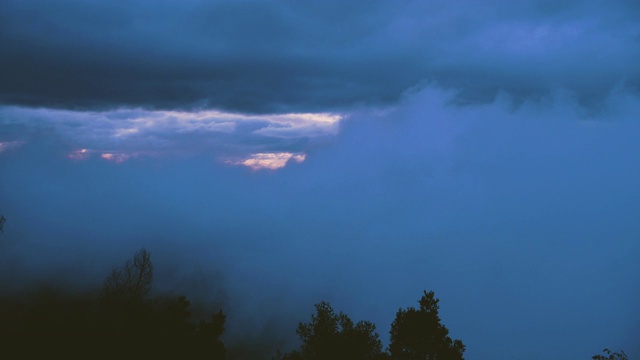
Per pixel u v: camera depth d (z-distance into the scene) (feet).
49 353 83.46
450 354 84.69
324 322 88.12
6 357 83.20
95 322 86.22
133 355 76.89
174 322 78.84
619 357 71.61
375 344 87.66
